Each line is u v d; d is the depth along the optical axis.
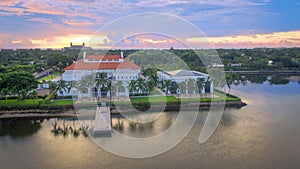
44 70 120.62
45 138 40.84
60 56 120.25
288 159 32.53
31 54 167.38
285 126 45.88
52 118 52.28
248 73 129.88
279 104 63.56
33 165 31.56
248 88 87.12
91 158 32.69
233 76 79.44
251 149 35.50
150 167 29.98
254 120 49.56
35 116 52.75
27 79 61.62
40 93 69.19
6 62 128.62
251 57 160.50
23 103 56.75
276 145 36.94
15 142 39.34
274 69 133.75
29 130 45.12
